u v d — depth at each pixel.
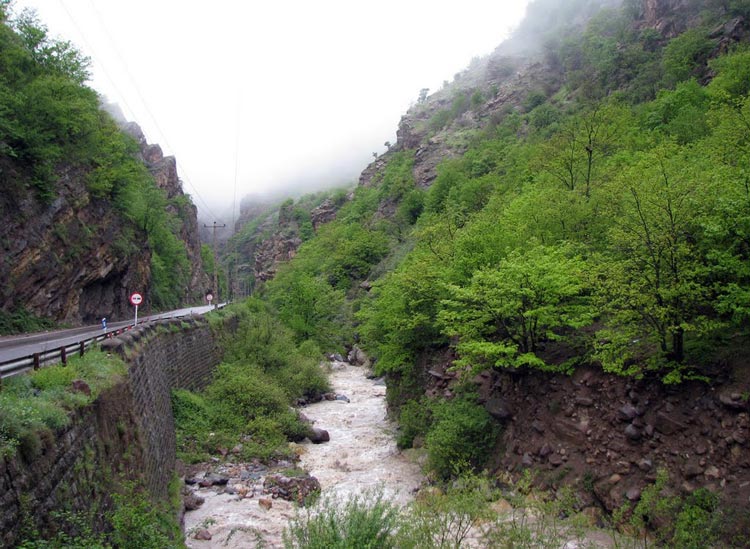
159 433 14.83
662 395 13.04
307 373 31.72
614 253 16.31
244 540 12.75
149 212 49.38
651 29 66.25
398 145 132.38
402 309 23.77
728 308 12.28
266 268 126.19
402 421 21.56
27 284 26.30
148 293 51.56
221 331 33.78
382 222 79.00
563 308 15.54
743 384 11.59
